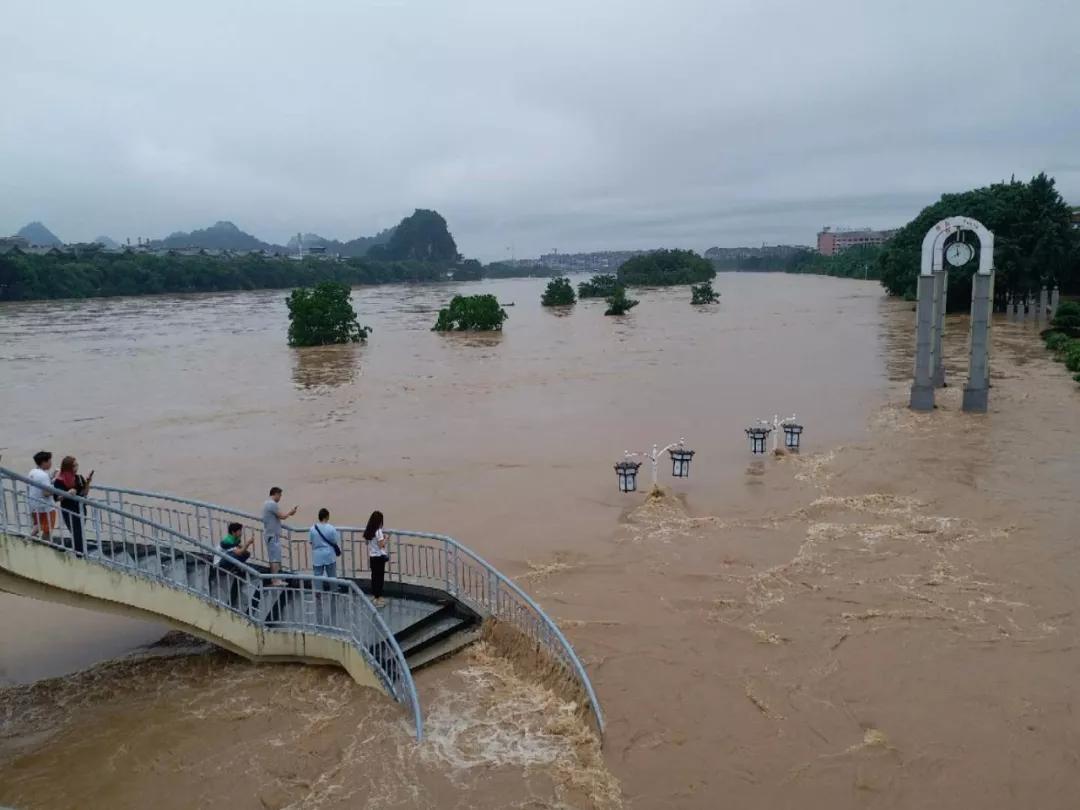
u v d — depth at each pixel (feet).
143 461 89.97
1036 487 70.90
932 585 51.93
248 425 109.09
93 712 39.75
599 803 32.22
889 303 303.48
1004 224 229.45
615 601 51.11
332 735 36.91
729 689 40.68
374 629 41.65
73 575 38.50
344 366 168.04
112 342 219.00
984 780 33.55
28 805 32.91
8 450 96.02
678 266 582.76
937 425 96.22
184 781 34.19
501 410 115.65
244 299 433.48
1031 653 43.32
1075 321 175.73
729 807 32.19
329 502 73.72
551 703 39.24
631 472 74.13
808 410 108.47
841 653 43.93
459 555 59.67
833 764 34.71
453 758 35.12
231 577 43.39
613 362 164.96
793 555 57.62
